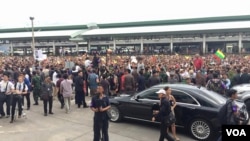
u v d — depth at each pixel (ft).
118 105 35.24
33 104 47.98
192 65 62.44
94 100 25.44
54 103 49.16
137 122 35.63
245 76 46.09
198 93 29.96
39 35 229.66
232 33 178.81
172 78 47.26
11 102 36.70
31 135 30.37
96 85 45.60
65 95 40.73
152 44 205.36
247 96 38.68
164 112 25.27
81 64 58.54
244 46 179.11
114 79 47.37
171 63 75.66
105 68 51.49
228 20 204.44
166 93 27.04
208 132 28.35
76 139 29.09
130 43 211.61
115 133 31.12
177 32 187.42
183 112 29.86
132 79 44.37
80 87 44.16
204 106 28.91
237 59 95.55
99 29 237.45
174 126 28.91
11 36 237.45
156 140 28.76
